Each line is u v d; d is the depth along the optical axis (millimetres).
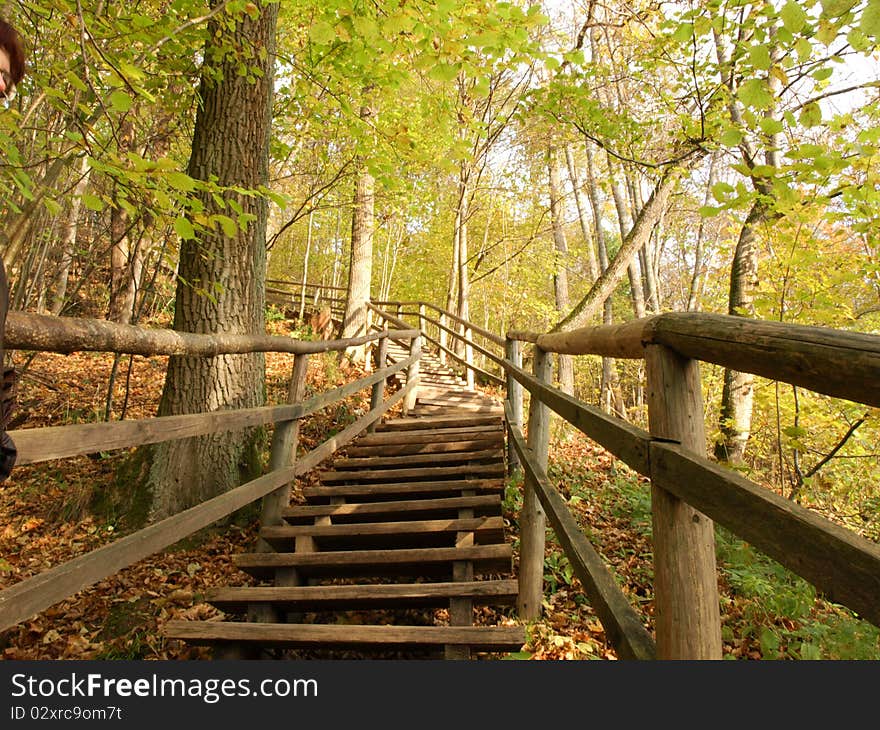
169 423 2086
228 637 2480
